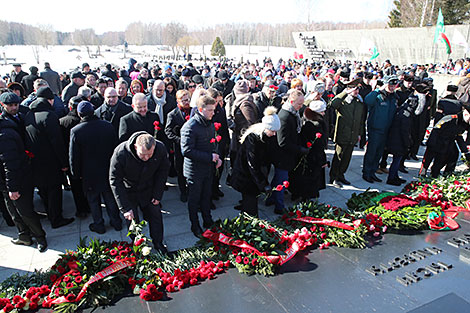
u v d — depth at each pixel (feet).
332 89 24.97
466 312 9.62
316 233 13.48
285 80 28.40
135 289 10.37
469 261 12.16
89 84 21.66
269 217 15.84
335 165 19.62
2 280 11.21
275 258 11.40
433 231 14.25
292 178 16.57
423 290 10.56
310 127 15.52
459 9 103.04
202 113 13.11
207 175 13.74
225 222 13.00
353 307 9.82
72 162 13.25
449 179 18.17
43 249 13.02
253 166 12.95
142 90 20.27
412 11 127.13
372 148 19.99
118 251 11.66
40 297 9.95
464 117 19.08
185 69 27.58
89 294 9.98
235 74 42.32
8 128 11.90
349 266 11.80
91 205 14.10
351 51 103.35
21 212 12.39
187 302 10.06
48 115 13.35
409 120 18.84
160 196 12.35
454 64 65.05
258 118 16.79
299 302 10.04
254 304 9.97
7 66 109.29
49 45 295.89
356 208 15.72
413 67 66.03
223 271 11.55
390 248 12.95
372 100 19.47
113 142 13.88
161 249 12.69
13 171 11.75
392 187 19.75
